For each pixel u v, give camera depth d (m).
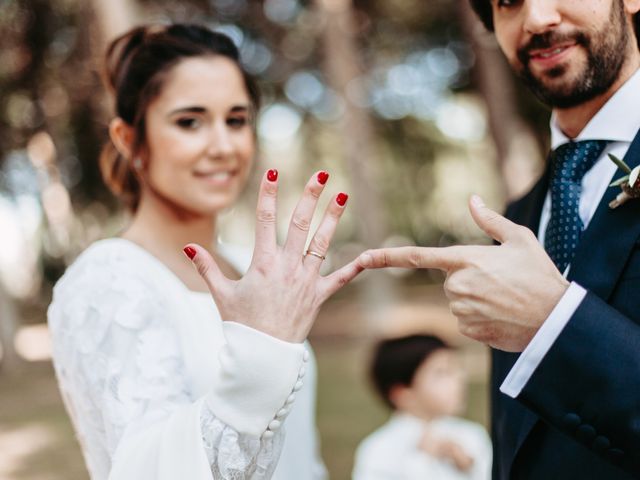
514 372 1.34
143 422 1.57
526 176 11.29
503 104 10.48
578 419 1.30
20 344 14.72
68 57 9.52
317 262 1.41
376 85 14.15
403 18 12.43
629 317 1.40
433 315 14.78
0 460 6.38
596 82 1.60
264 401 1.36
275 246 1.41
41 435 7.20
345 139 10.46
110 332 1.69
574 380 1.29
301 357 1.38
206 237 2.15
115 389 1.63
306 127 14.73
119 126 2.09
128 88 2.01
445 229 21.78
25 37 9.95
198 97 1.97
